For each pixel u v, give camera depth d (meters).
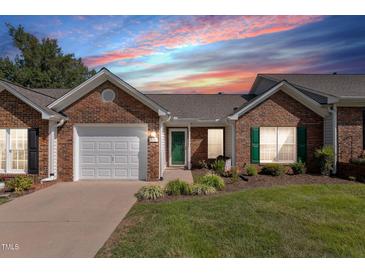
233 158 12.53
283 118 12.47
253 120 12.49
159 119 11.05
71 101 11.01
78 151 11.21
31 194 8.54
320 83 15.07
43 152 10.55
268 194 7.70
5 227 5.42
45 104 11.16
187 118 14.81
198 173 13.27
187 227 5.06
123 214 6.28
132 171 11.26
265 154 12.88
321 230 4.83
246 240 4.45
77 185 10.10
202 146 15.81
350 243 4.31
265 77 17.59
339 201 6.85
